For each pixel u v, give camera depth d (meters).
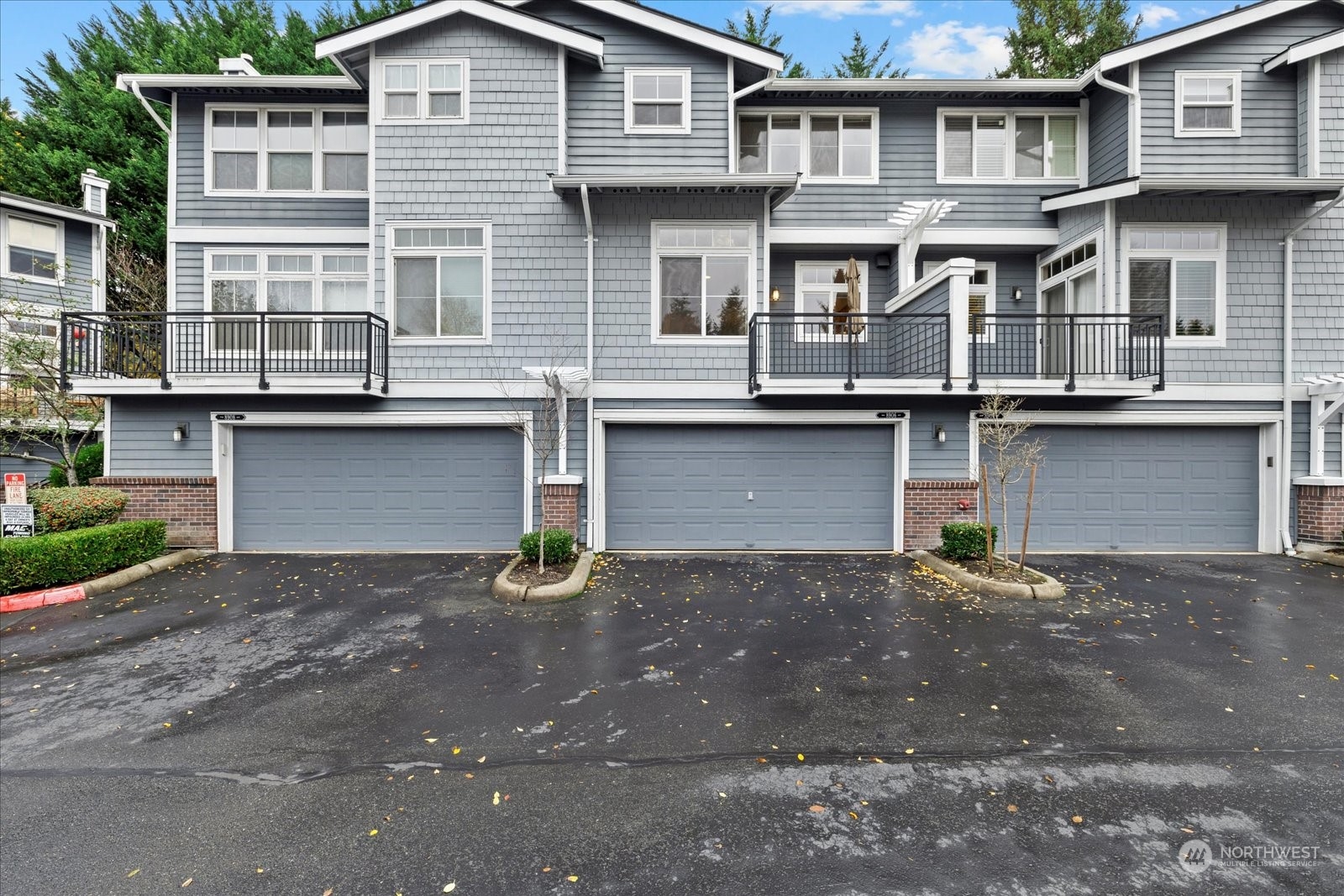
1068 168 11.36
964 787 3.58
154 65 19.61
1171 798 3.46
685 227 9.89
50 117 18.67
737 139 11.38
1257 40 10.13
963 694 4.80
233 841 3.17
